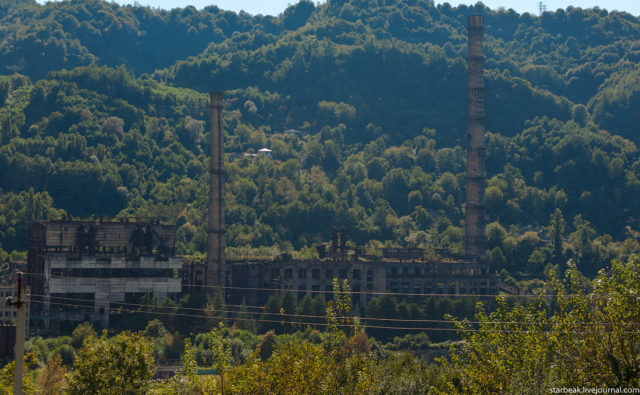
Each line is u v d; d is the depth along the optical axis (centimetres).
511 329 8694
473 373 8569
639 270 8381
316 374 9088
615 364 8075
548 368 8169
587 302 8444
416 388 9194
